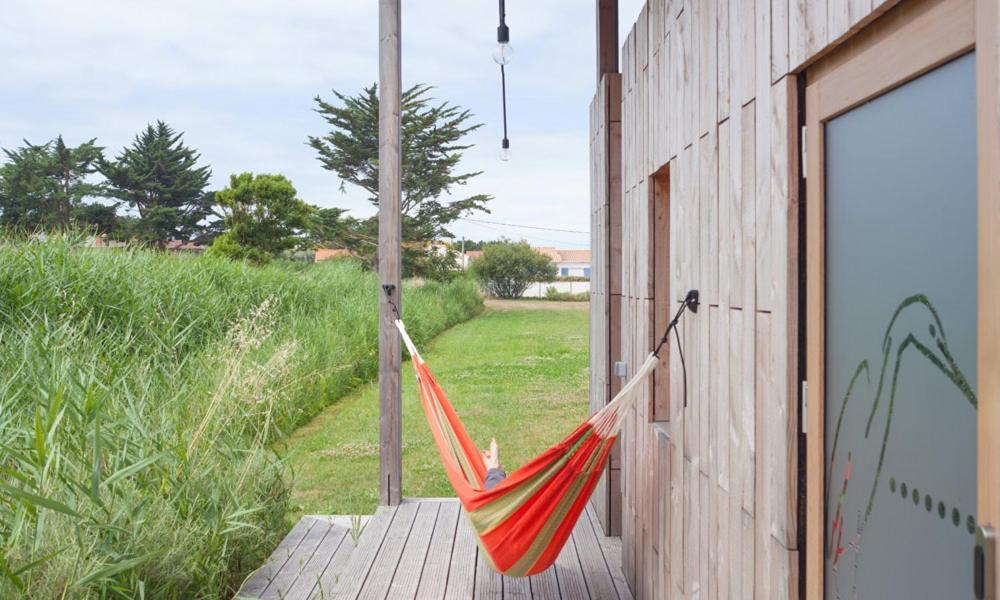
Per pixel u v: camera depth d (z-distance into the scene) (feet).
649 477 11.40
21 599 9.09
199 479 13.16
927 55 4.25
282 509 15.80
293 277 43.21
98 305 24.04
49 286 23.13
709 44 8.34
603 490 15.98
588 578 13.29
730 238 7.61
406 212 109.81
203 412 15.76
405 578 13.23
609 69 15.94
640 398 12.14
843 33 5.09
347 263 61.36
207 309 28.99
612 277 15.25
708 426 8.36
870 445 5.00
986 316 3.66
